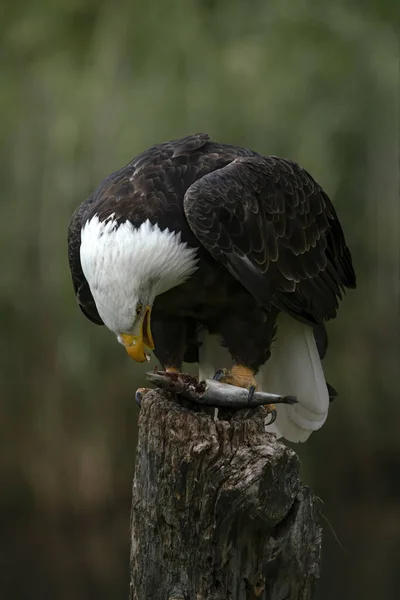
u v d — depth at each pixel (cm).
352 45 1316
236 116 1271
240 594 504
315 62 1289
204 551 509
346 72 1308
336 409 1528
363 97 1316
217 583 508
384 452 1570
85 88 1345
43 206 1397
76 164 1339
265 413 558
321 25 1321
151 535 527
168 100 1290
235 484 491
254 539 502
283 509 495
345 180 1350
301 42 1305
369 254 1426
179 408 532
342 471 1570
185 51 1316
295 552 498
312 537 502
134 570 538
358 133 1329
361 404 1523
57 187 1365
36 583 1280
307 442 1554
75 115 1332
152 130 1281
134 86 1329
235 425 519
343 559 1303
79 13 1407
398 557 1303
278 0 1326
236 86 1279
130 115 1300
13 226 1412
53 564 1368
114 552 1405
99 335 1394
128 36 1355
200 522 510
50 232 1392
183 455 512
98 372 1426
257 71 1279
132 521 543
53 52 1403
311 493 503
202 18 1350
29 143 1402
